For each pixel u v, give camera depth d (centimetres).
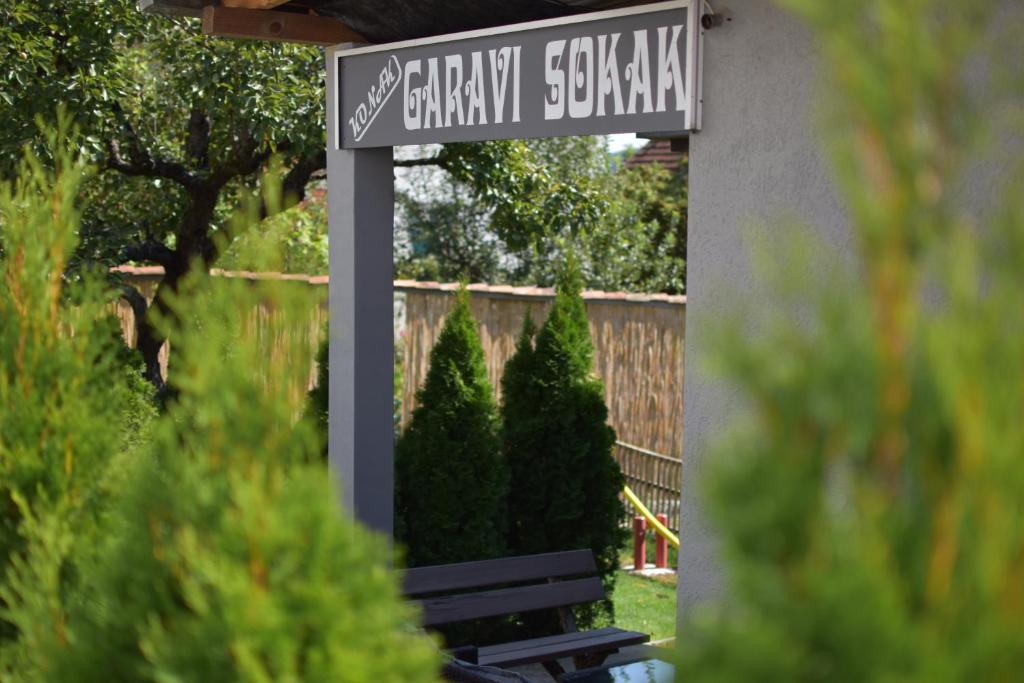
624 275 1711
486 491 664
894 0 116
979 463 104
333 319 548
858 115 118
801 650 102
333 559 170
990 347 108
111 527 222
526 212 960
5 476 247
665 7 363
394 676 164
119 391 270
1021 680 100
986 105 123
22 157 734
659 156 2039
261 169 906
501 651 528
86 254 852
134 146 919
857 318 113
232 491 180
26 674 216
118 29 806
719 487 110
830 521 109
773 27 334
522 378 708
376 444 545
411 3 471
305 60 893
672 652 112
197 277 205
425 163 958
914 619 105
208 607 171
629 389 1119
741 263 342
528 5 459
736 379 114
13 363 260
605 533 713
